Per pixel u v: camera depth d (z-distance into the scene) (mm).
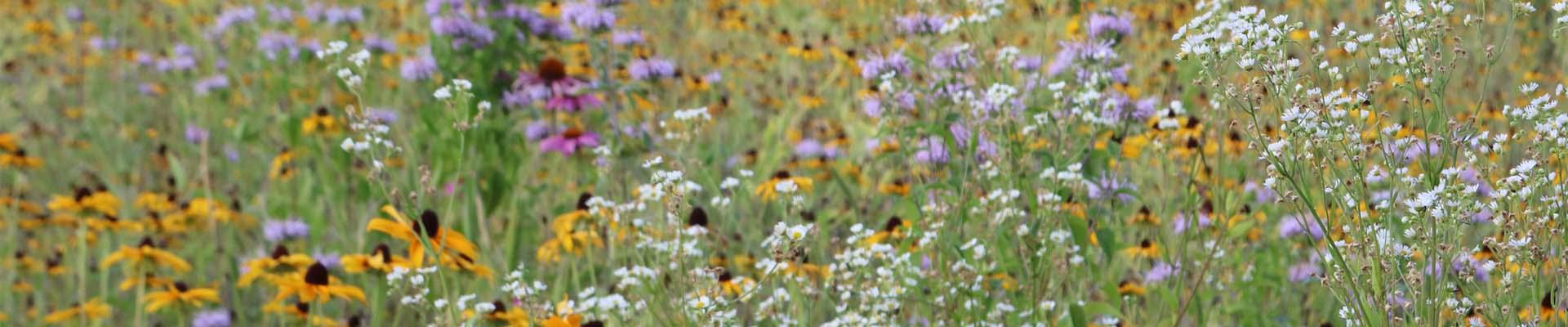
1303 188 2455
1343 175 2402
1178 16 4828
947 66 3785
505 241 4523
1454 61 2340
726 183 3570
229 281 4906
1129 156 4141
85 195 4711
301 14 7930
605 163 4559
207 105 7121
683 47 7844
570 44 5500
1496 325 2320
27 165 5703
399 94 6266
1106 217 3910
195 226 5039
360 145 3061
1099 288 3746
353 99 6199
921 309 3484
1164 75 4504
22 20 9688
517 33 5387
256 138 6012
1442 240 2346
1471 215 2275
